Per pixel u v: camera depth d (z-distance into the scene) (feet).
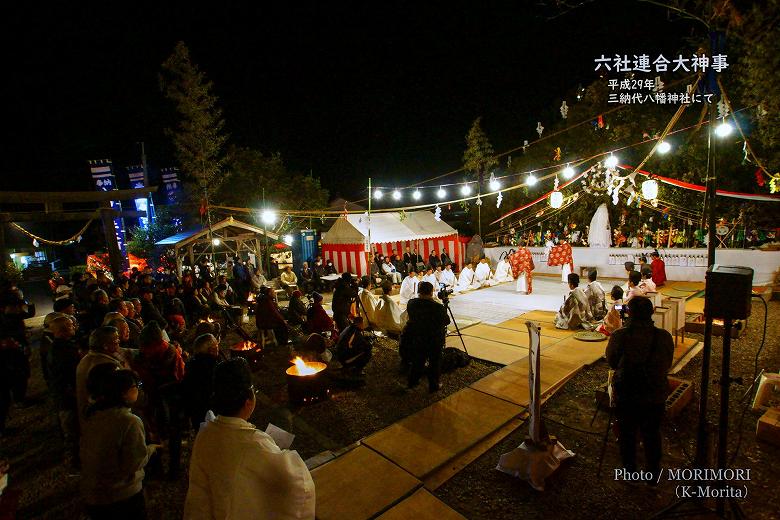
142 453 9.75
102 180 81.97
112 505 9.48
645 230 55.67
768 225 51.26
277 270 64.13
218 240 54.80
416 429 16.74
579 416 17.81
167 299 32.55
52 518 13.20
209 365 14.58
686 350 24.31
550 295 45.01
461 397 19.48
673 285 46.85
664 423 16.83
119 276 44.37
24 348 24.84
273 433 13.29
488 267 53.11
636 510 12.21
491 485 13.53
